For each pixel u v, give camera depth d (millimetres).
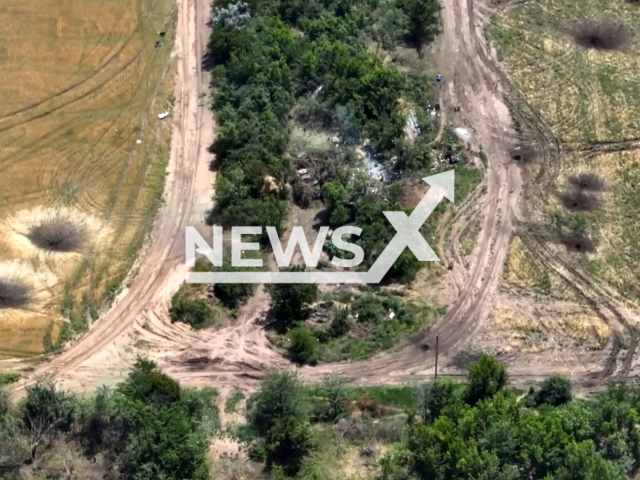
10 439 43875
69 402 45875
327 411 47219
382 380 48938
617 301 53281
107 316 52312
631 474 43219
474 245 56312
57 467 44219
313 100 63312
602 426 43000
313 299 51938
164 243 56469
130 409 44875
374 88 62719
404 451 43406
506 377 47812
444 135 63406
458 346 50750
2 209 58531
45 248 56062
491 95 66812
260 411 46375
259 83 64438
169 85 67812
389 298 52719
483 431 42875
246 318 52312
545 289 53938
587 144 63125
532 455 41969
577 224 57500
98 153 62500
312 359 49750
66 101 66562
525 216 58188
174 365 49812
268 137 60500
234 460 44719
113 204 59000
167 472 42938
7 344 50625
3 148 62781
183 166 61594
